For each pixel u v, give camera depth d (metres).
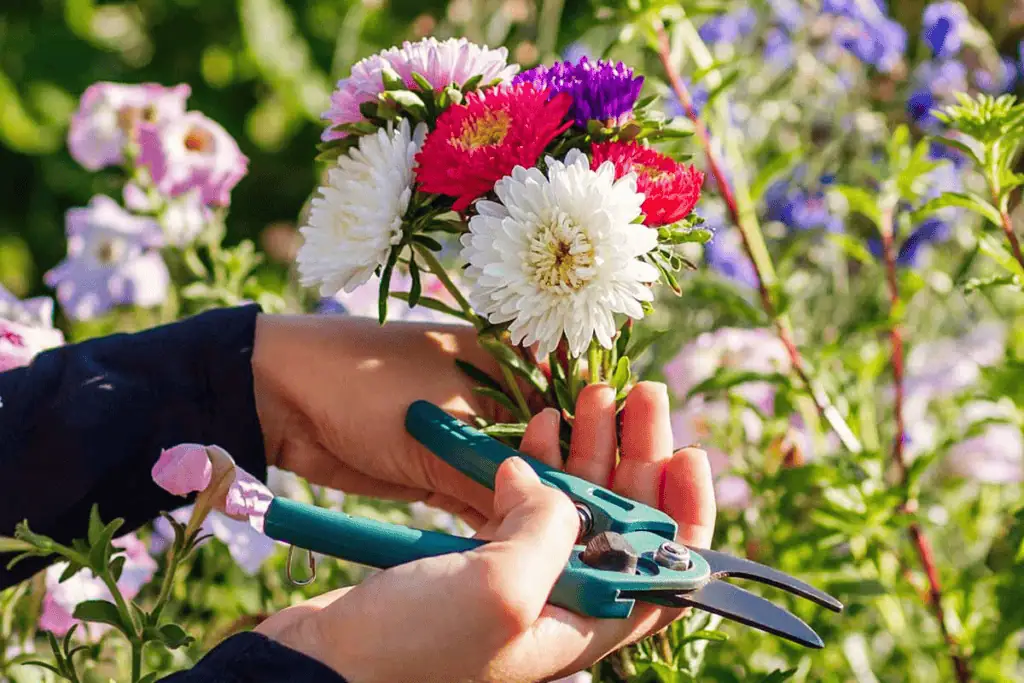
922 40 2.00
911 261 1.96
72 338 2.37
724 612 0.83
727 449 1.55
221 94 3.93
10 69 3.70
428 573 0.72
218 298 1.66
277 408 1.12
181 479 0.83
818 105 2.13
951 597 1.43
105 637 1.33
